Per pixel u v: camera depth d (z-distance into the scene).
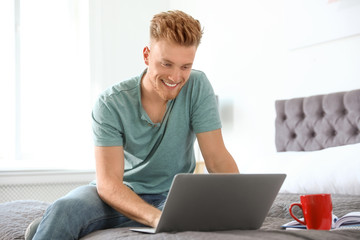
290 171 2.43
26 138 3.70
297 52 3.03
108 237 1.06
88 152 3.81
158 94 1.44
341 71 2.76
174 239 0.91
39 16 3.79
